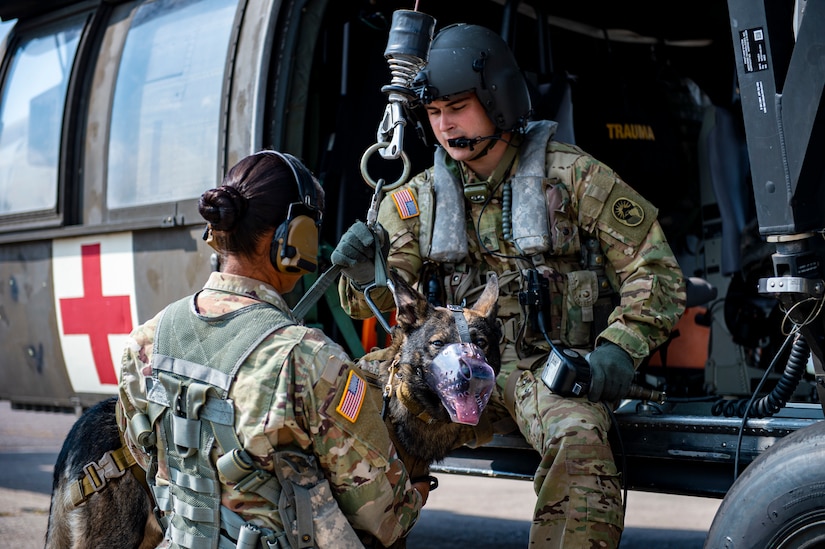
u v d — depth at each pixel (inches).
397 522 75.7
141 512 99.5
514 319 116.0
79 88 179.2
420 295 95.4
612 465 99.5
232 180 77.5
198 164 153.2
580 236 117.3
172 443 74.0
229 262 77.4
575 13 197.3
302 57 147.8
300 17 147.9
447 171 121.7
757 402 109.9
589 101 179.3
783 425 99.1
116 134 170.2
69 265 177.6
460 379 85.7
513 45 171.9
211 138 151.8
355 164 171.5
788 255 85.6
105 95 174.4
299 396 70.2
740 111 179.0
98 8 183.5
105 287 169.5
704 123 189.5
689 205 189.5
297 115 146.7
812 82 81.2
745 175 174.7
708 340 179.8
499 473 122.4
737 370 174.1
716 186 177.5
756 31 85.7
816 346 88.9
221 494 71.2
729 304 172.2
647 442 110.1
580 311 114.8
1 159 194.7
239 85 147.9
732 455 102.8
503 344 116.0
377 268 98.0
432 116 118.9
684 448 106.8
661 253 112.2
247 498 70.4
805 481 79.4
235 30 152.2
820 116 81.9
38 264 184.7
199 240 151.5
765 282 87.0
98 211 171.5
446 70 113.3
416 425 95.8
